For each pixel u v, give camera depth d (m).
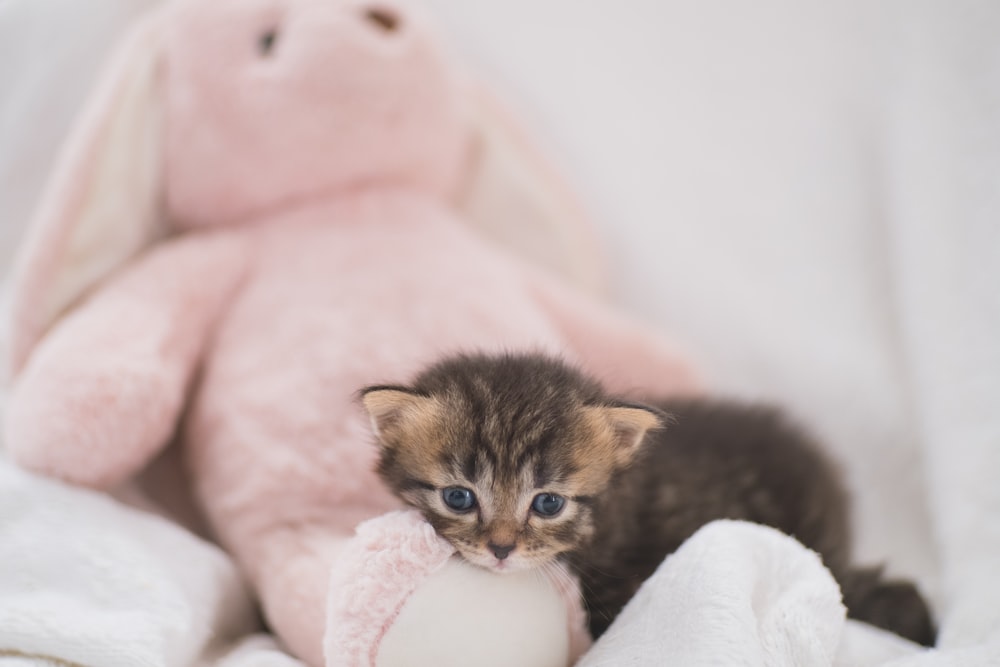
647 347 0.55
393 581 0.40
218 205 0.53
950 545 0.48
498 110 0.60
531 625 0.41
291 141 0.51
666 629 0.40
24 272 0.51
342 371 0.48
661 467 0.47
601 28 0.62
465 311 0.50
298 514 0.46
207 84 0.52
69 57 0.59
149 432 0.48
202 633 0.44
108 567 0.43
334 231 0.52
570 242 0.60
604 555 0.44
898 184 0.54
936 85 0.52
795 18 0.59
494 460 0.42
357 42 0.51
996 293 0.49
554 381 0.43
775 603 0.41
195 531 0.51
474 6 0.63
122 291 0.50
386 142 0.52
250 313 0.50
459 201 0.60
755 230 0.59
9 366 0.52
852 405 0.56
